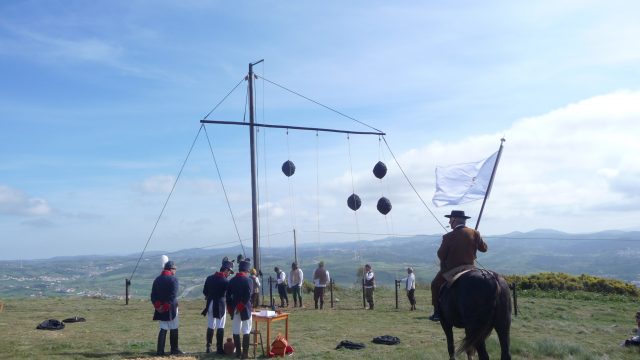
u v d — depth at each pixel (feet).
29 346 40.98
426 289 109.40
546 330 51.60
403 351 39.52
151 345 42.11
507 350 26.17
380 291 103.04
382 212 75.20
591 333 50.24
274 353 38.52
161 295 38.45
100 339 44.70
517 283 101.50
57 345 41.34
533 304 77.66
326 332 50.37
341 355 38.37
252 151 75.87
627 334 49.75
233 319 38.17
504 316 26.35
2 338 44.45
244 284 37.73
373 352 39.34
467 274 27.37
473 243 29.53
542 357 37.24
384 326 55.01
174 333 38.83
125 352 39.14
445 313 28.78
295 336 48.01
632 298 88.99
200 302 82.79
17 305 74.13
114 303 80.84
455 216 30.48
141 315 63.82
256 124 75.56
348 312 69.36
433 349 38.81
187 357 37.37
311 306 77.82
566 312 69.41
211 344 43.24
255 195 75.72
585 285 100.48
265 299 87.76
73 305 75.97
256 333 39.01
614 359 36.78
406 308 74.49
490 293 26.18
